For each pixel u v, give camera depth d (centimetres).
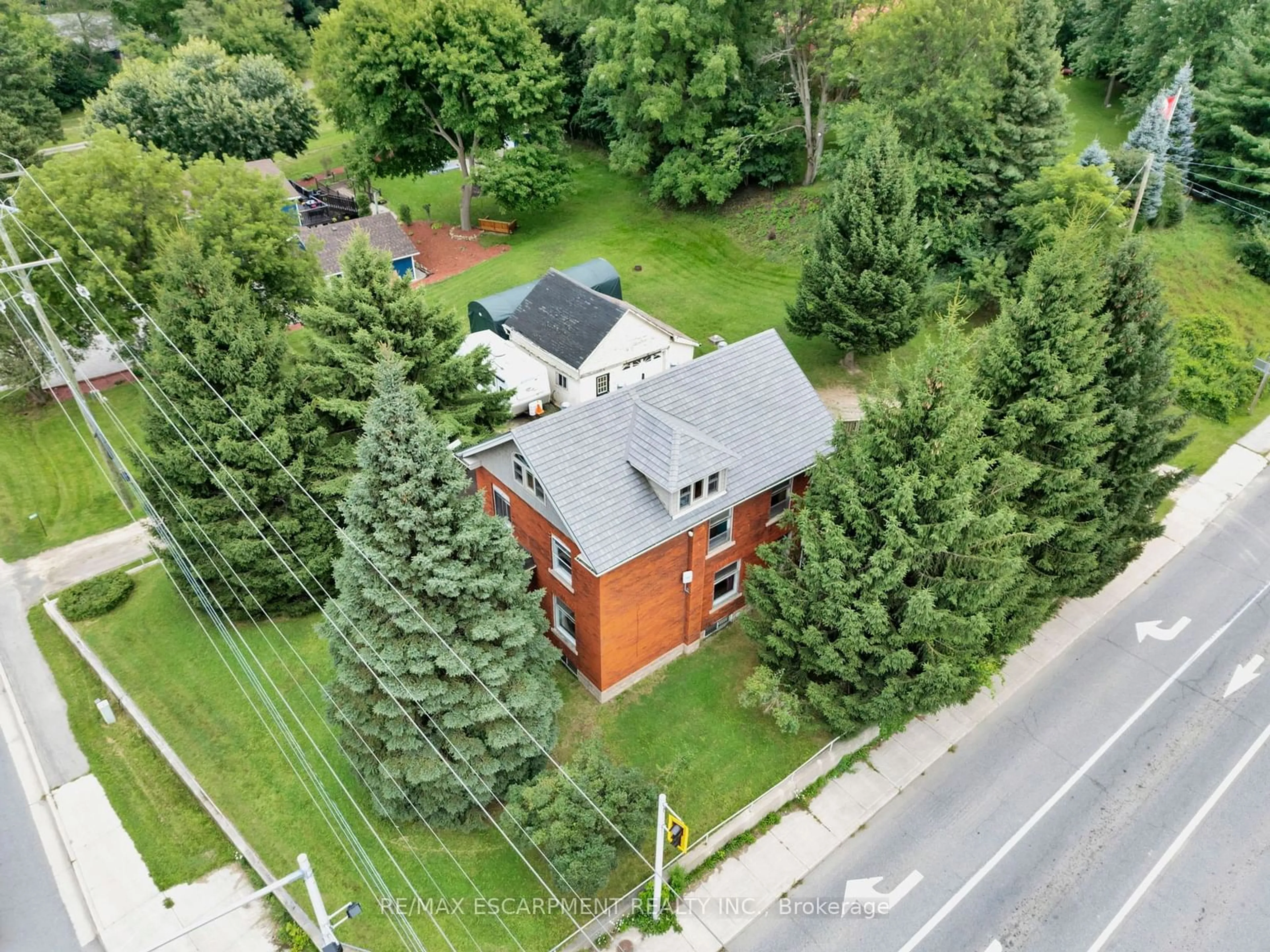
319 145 7025
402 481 1562
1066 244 1945
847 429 2116
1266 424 3294
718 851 1883
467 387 2642
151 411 2303
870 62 3622
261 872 1855
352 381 2459
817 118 5006
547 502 2023
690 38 4334
